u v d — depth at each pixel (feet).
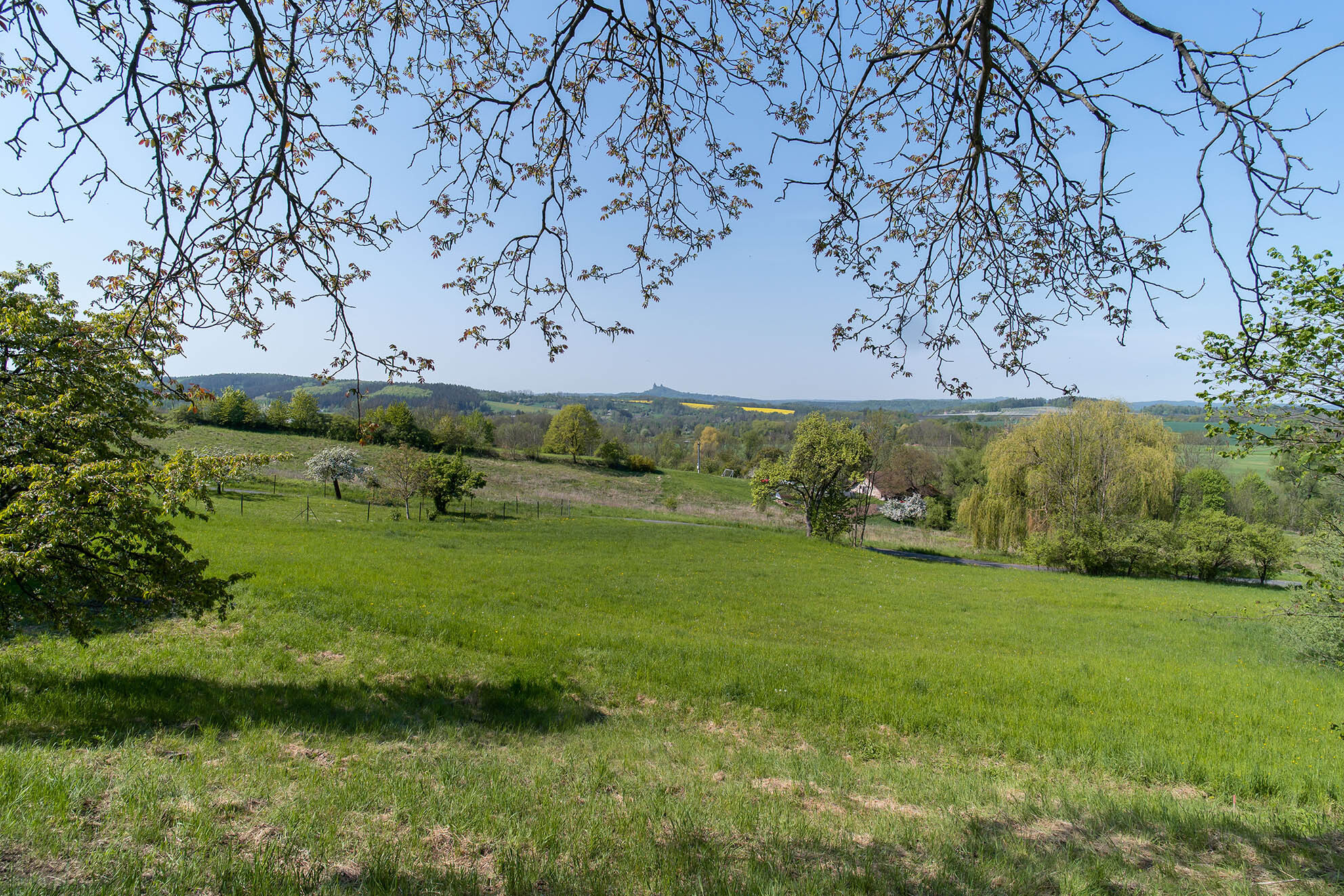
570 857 15.34
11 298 24.02
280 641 38.22
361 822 16.60
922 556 159.53
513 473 259.39
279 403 220.43
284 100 13.09
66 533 21.77
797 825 18.66
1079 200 13.43
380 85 15.70
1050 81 11.87
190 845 14.01
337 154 13.75
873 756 28.50
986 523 170.91
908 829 19.07
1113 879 16.49
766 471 173.17
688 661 40.98
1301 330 25.30
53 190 11.46
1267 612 67.72
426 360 14.02
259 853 13.84
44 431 23.59
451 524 138.51
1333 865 18.10
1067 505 153.79
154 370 13.47
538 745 25.90
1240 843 19.29
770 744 29.14
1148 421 151.94
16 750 18.39
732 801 20.31
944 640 59.16
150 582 24.67
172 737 21.74
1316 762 27.78
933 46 12.92
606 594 69.46
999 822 20.39
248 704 26.53
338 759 21.83
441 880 13.73
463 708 30.01
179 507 23.82
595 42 15.62
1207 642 63.36
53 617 23.52
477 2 14.82
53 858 12.85
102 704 24.22
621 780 22.21
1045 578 126.93
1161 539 136.67
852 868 15.92
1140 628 70.69
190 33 12.39
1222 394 28.32
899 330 15.72
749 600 74.49
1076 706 36.73
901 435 273.54
